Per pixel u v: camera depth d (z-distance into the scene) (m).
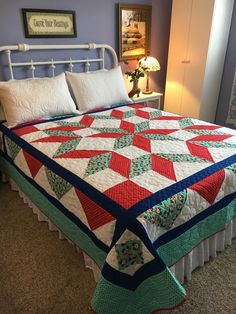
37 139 1.81
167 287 1.06
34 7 2.36
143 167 1.39
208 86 3.23
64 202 1.41
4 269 1.54
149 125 2.04
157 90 3.74
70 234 1.47
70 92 2.53
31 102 2.15
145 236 1.03
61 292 1.40
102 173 1.34
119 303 1.09
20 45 2.31
